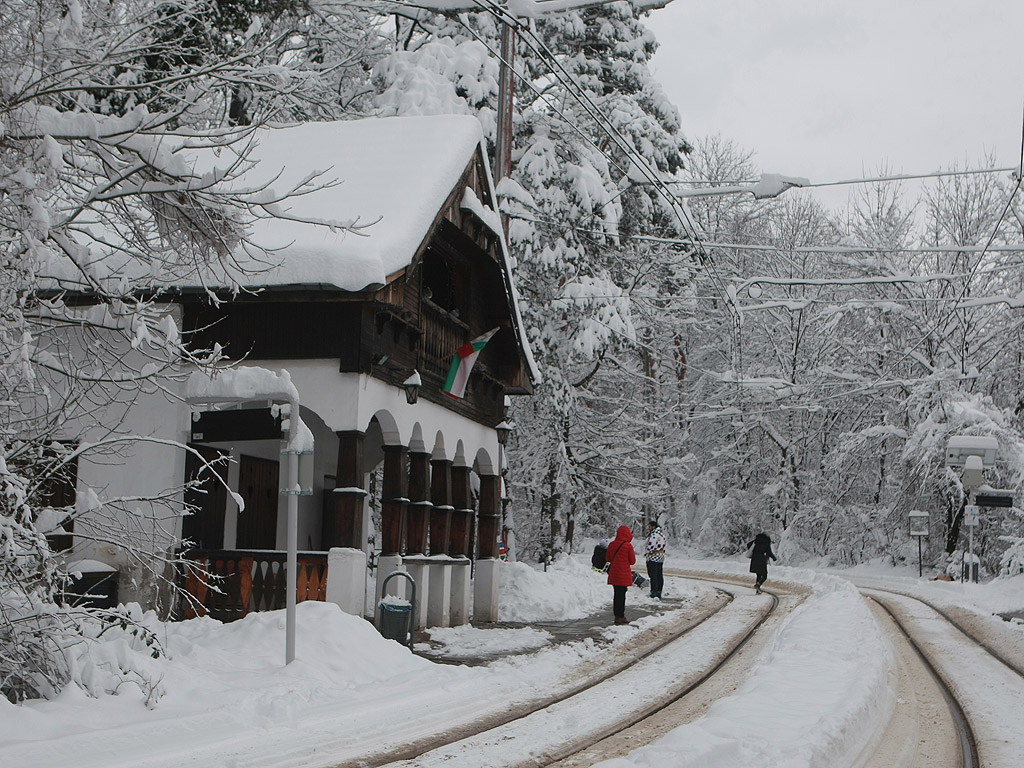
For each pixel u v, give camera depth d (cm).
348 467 1419
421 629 1666
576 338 2939
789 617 2130
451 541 1880
